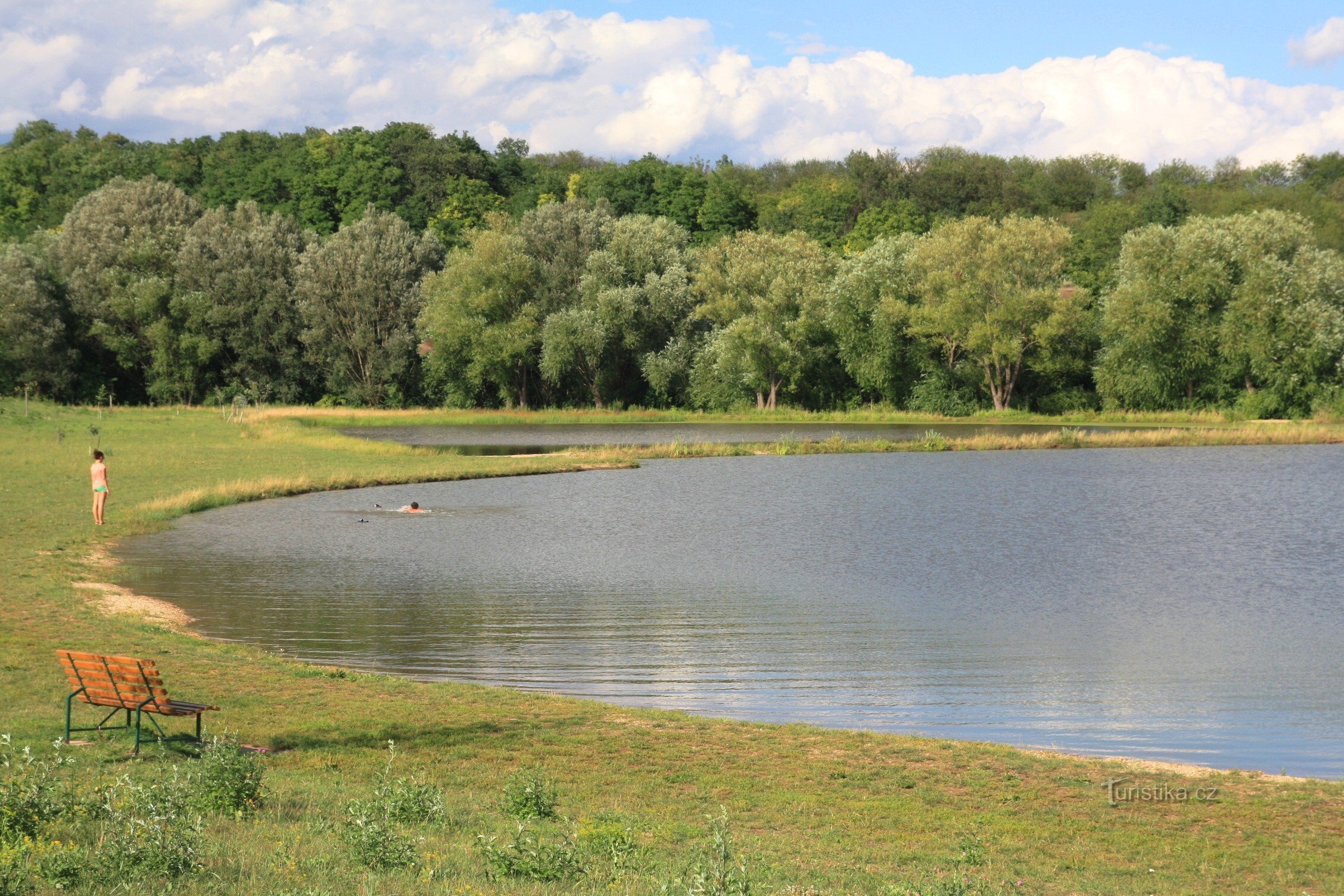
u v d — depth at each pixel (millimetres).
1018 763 13133
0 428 62188
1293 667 18438
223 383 94625
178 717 13250
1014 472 50531
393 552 29578
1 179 142000
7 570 23906
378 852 8227
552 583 25594
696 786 11938
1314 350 72438
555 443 67312
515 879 8062
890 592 24875
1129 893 9109
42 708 13086
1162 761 13680
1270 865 9984
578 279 91062
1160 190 104875
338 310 93500
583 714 14844
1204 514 37719
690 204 125062
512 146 166750
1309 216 103438
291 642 19500
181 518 34875
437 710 14688
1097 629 21344
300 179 133250
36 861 7379
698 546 31000
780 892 8289
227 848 8266
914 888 8508
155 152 154500
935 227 93375
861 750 13531
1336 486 45344
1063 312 78500
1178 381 79312
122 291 90625
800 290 84562
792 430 76438
